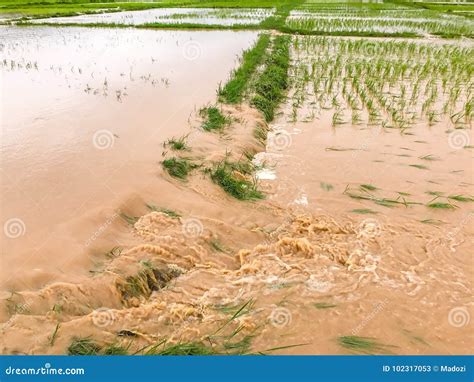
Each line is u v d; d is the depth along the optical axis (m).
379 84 13.94
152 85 12.98
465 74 15.55
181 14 34.56
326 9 40.22
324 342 4.48
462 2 51.75
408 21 31.08
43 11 34.25
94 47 18.95
